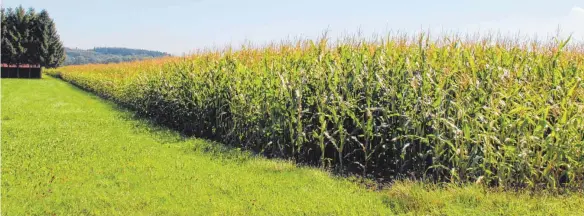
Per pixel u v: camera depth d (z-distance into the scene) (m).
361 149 7.64
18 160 8.07
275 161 8.13
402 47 8.69
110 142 10.11
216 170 7.39
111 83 23.42
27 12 56.09
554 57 7.21
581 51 8.67
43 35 56.62
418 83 7.08
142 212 5.41
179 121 13.67
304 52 9.90
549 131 6.67
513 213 5.00
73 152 8.86
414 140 7.14
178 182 6.64
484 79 6.91
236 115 10.32
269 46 11.34
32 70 56.75
